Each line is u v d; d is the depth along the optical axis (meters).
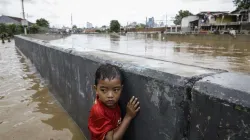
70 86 3.31
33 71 7.66
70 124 3.26
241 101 0.91
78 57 2.74
